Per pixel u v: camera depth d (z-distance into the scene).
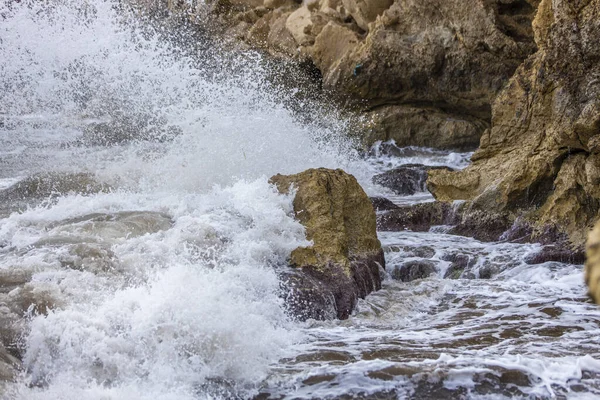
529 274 12.36
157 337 7.62
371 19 29.23
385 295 11.05
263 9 34.69
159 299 7.83
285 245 10.72
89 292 8.16
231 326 7.80
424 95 27.41
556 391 7.21
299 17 31.80
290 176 11.84
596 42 13.45
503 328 9.46
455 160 25.67
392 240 14.31
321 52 29.80
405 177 20.86
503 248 13.63
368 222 11.85
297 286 9.93
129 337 7.59
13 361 7.22
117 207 11.71
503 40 25.27
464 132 26.67
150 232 10.44
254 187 11.63
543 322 9.74
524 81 15.35
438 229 15.20
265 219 10.88
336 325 9.61
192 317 7.73
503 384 7.32
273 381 7.50
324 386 7.37
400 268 12.75
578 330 9.36
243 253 10.16
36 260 8.91
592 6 13.55
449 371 7.41
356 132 27.30
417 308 10.61
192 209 11.45
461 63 26.16
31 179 14.35
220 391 7.36
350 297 10.29
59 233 10.05
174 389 7.19
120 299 7.96
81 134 21.45
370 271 11.38
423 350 8.41
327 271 10.55
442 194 15.85
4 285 8.27
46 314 7.73
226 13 34.81
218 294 8.27
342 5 31.42
